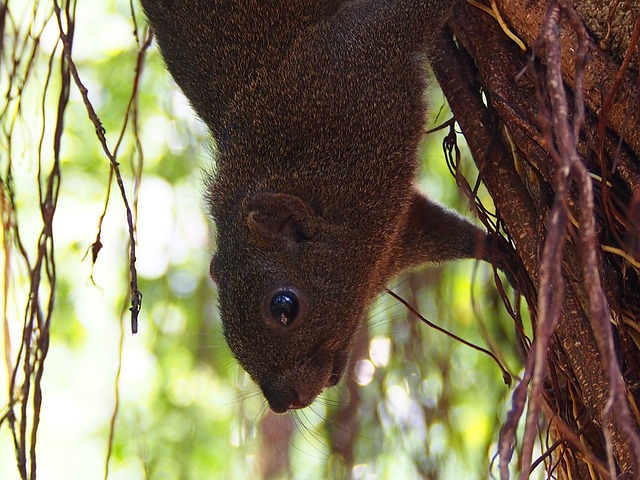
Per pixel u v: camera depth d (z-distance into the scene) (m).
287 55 0.63
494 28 0.58
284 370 0.61
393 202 0.62
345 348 0.62
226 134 0.63
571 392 0.56
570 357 0.55
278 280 0.61
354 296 0.62
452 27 0.60
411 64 0.61
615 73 0.55
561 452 0.56
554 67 0.52
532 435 0.50
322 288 0.62
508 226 0.57
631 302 0.56
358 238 0.62
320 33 0.62
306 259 0.62
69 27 0.59
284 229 0.62
